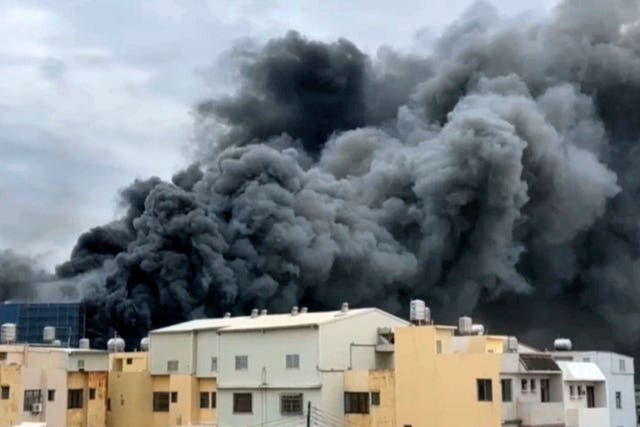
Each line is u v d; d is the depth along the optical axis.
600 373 69.31
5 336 76.81
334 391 64.69
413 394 61.06
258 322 73.62
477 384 58.34
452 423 58.97
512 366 60.97
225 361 70.62
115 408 80.94
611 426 80.00
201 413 78.31
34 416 68.06
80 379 74.69
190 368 79.25
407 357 61.75
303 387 65.06
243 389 68.75
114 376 81.56
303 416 65.00
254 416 67.94
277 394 66.75
